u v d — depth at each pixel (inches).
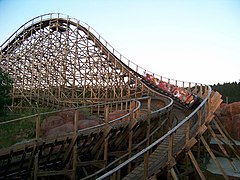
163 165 312.3
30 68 1033.5
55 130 479.5
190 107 781.9
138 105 485.1
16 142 458.0
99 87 982.4
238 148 532.1
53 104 876.0
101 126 414.3
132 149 453.4
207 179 399.2
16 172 365.4
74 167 380.2
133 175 327.3
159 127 512.1
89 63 1014.4
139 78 970.7
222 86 2118.6
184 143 385.1
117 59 991.0
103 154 452.4
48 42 1027.3
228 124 700.7
